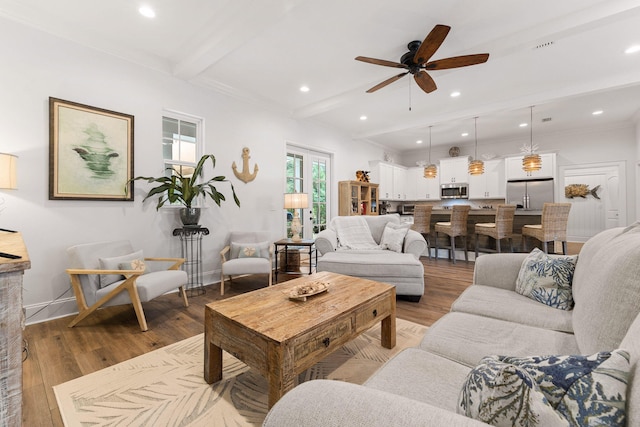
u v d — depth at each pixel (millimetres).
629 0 2305
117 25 2730
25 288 2533
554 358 632
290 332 1380
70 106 2729
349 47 3061
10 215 2453
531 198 6621
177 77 3523
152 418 1425
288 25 2697
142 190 3254
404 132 6641
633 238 1095
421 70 3080
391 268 3057
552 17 2584
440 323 1478
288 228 5129
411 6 2434
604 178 6148
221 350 1742
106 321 2615
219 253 3980
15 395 945
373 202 7062
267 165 4641
